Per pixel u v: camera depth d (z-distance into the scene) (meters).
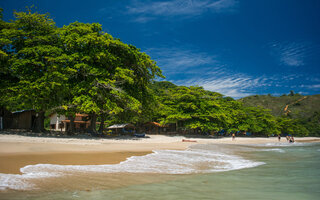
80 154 12.98
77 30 26.09
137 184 6.63
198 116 48.66
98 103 25.75
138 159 12.23
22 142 16.97
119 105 29.33
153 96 34.72
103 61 25.56
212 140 42.69
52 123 55.41
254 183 7.04
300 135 95.44
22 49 24.36
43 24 26.28
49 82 21.62
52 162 9.85
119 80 27.67
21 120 34.34
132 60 29.80
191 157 14.22
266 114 75.00
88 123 51.56
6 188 5.62
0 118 31.27
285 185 6.79
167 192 5.70
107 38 26.83
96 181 6.84
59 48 24.52
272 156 16.86
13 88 22.39
